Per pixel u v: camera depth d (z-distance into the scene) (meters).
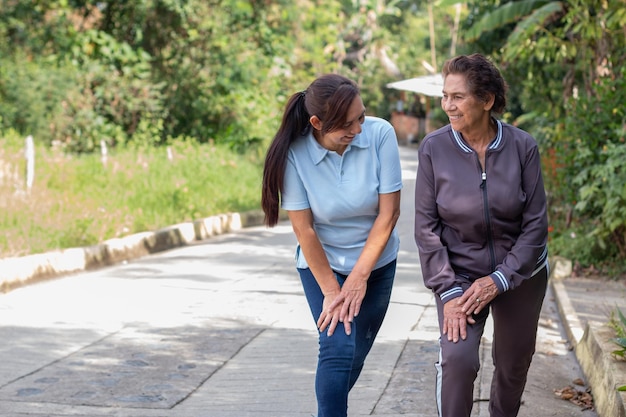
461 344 4.08
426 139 4.30
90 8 24.16
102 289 9.82
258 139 24.30
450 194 4.20
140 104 22.69
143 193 16.47
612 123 11.05
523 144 4.18
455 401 4.07
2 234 11.29
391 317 8.24
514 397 4.67
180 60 24.06
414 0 54.91
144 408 5.72
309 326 7.95
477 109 4.11
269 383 6.23
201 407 5.75
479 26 15.48
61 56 22.64
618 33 12.24
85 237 12.31
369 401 5.77
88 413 5.62
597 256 11.04
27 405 5.76
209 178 19.23
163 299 9.21
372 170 4.33
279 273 10.86
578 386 6.22
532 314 4.38
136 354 7.01
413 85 28.92
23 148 17.09
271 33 24.72
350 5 48.25
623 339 5.60
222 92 24.22
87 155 19.73
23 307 8.77
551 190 13.52
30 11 22.84
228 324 8.03
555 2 14.20
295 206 4.37
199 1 23.70
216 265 11.63
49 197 14.23
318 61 27.33
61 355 6.96
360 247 4.45
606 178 10.52
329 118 4.12
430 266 4.22
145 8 23.50
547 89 16.66
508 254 4.19
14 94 20.36
